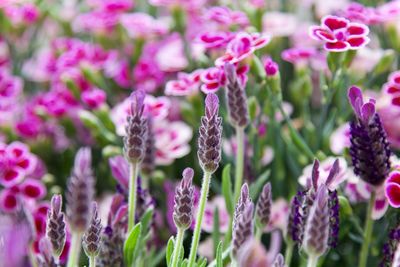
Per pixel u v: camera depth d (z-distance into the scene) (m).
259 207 0.61
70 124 0.88
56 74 0.91
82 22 0.96
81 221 0.53
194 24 0.92
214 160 0.58
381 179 0.64
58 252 0.56
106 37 0.96
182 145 0.79
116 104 0.90
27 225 0.52
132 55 0.93
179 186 0.57
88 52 0.91
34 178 0.85
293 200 0.63
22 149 0.78
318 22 0.93
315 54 0.81
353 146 0.63
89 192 0.53
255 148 0.75
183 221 0.57
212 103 0.58
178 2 0.90
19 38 0.96
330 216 0.60
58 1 1.14
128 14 0.96
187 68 0.88
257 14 0.83
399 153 0.77
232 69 0.64
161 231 0.78
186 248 0.77
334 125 0.83
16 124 0.87
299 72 0.83
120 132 0.76
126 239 0.62
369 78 0.83
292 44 0.92
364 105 0.63
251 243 0.48
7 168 0.76
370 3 0.90
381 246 0.71
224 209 0.74
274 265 0.52
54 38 1.04
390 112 0.74
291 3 1.03
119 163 0.66
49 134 0.88
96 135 0.82
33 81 0.98
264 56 0.88
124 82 0.90
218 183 0.83
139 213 0.66
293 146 0.78
